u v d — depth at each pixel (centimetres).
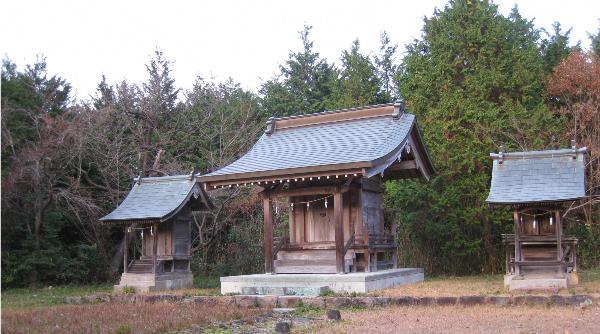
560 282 1545
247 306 1493
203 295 1666
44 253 2288
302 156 1811
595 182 2409
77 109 2634
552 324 1068
